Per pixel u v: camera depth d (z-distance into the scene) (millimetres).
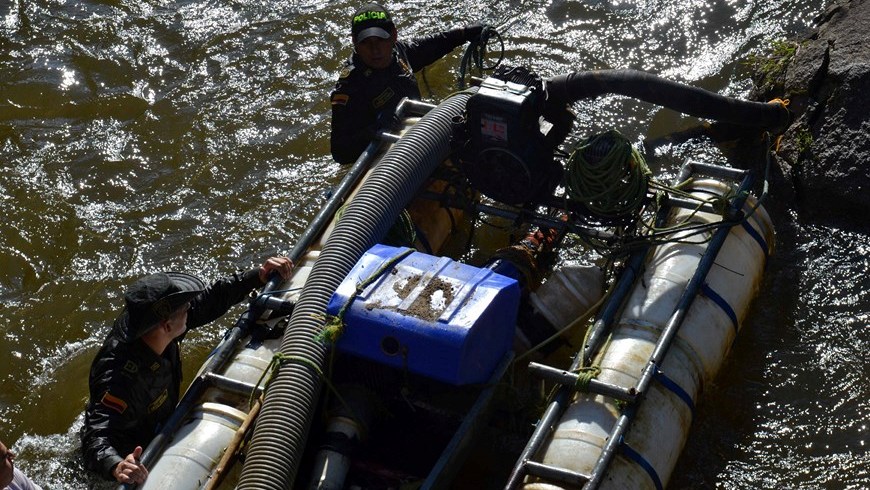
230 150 7781
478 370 4652
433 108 6359
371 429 4914
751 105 6816
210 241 7062
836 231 6688
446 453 4500
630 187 5516
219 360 5008
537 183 5789
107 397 4629
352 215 5414
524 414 5012
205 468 4523
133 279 6816
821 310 6164
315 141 7793
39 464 5555
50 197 7449
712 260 5465
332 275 5078
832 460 5336
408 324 4480
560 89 5934
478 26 7074
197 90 8352
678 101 6395
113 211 7340
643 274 5496
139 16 9156
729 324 5469
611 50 8289
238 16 9094
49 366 6258
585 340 5055
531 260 5711
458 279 4688
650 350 5031
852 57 6988
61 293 6742
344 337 4617
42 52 8797
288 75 8422
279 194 7383
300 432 4516
